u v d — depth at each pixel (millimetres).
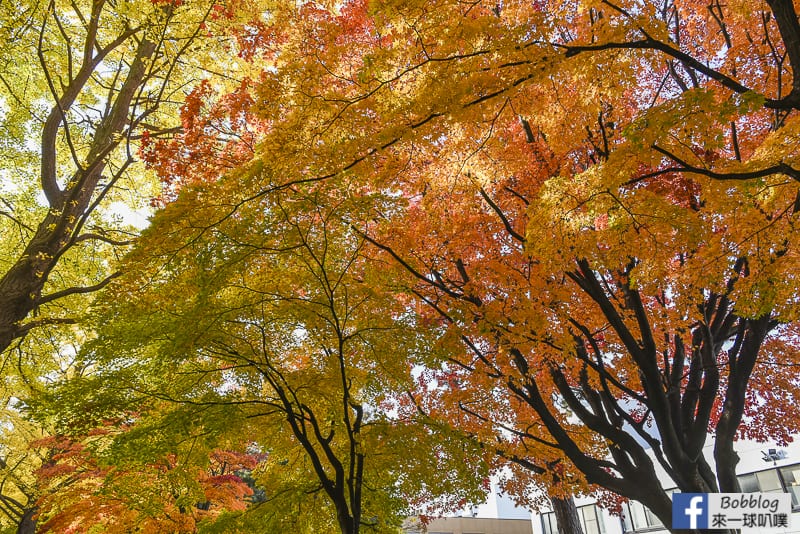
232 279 5605
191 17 8875
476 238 7414
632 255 5727
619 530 19172
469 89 4762
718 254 5992
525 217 7422
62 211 8625
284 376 6242
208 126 7129
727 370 8469
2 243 11438
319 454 7152
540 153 7363
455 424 8977
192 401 5875
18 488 12922
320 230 5586
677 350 7906
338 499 5598
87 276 10883
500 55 4703
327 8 7156
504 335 6613
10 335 7746
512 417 9602
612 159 5086
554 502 10852
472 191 7000
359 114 5074
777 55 6891
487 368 7695
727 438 7547
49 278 10523
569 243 5625
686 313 6828
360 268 7145
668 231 5559
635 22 4691
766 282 5730
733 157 7914
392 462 6488
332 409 6469
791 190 5629
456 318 6426
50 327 10344
